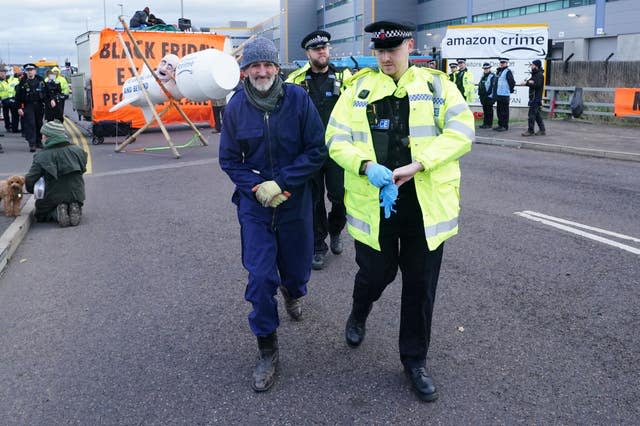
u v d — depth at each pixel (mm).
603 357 3727
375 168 3020
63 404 3324
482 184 9398
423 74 3197
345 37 70000
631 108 16703
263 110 3494
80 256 6074
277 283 3531
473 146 14398
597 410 3156
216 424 3105
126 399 3363
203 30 20906
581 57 40750
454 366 3660
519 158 12227
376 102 3230
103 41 16484
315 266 5516
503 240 6250
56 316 4555
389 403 3273
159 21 20078
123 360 3830
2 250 5797
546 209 7602
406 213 3260
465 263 5543
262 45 3416
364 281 3527
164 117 17922
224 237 6676
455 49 19625
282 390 3434
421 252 3285
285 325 4344
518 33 19219
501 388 3398
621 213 7324
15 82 18781
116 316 4539
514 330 4133
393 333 4160
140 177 10594
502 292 4824
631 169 10602
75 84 20625
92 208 8281
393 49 3100
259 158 3557
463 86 17391
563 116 19359
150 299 4871
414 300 3332
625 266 5379
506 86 16297
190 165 11812
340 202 5520
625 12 37625
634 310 4426
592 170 10586
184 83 12062
